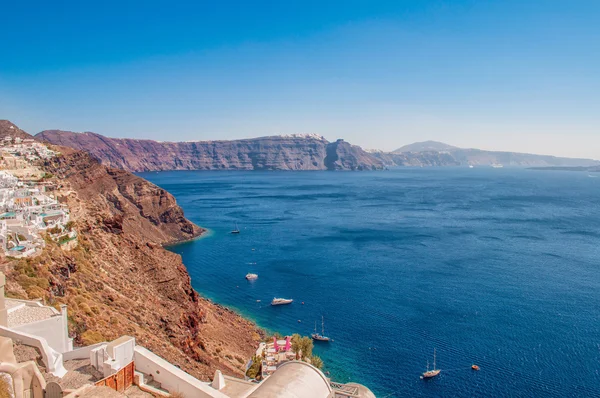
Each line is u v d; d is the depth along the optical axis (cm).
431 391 7819
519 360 8825
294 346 8194
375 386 7962
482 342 9606
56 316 3616
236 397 3262
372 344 9619
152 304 7769
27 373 2655
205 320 9606
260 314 11525
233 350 8731
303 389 3044
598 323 10538
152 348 5775
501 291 12862
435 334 10050
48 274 5825
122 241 9619
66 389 2711
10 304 3856
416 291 12938
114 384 2919
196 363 6569
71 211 9456
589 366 8575
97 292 6756
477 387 7919
